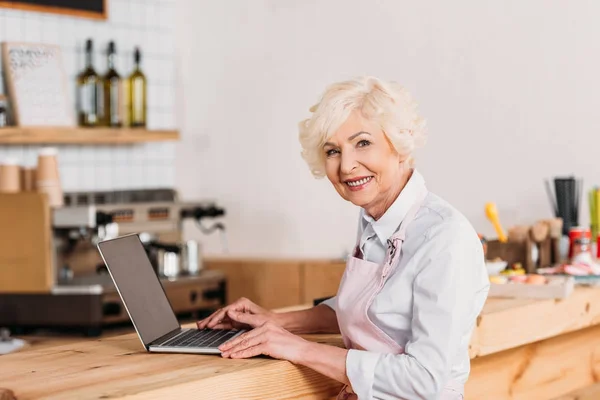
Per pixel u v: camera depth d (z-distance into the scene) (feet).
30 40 15.84
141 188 17.70
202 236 17.92
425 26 15.29
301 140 7.40
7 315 14.14
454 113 15.06
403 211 7.15
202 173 17.92
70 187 16.57
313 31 16.49
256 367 6.74
